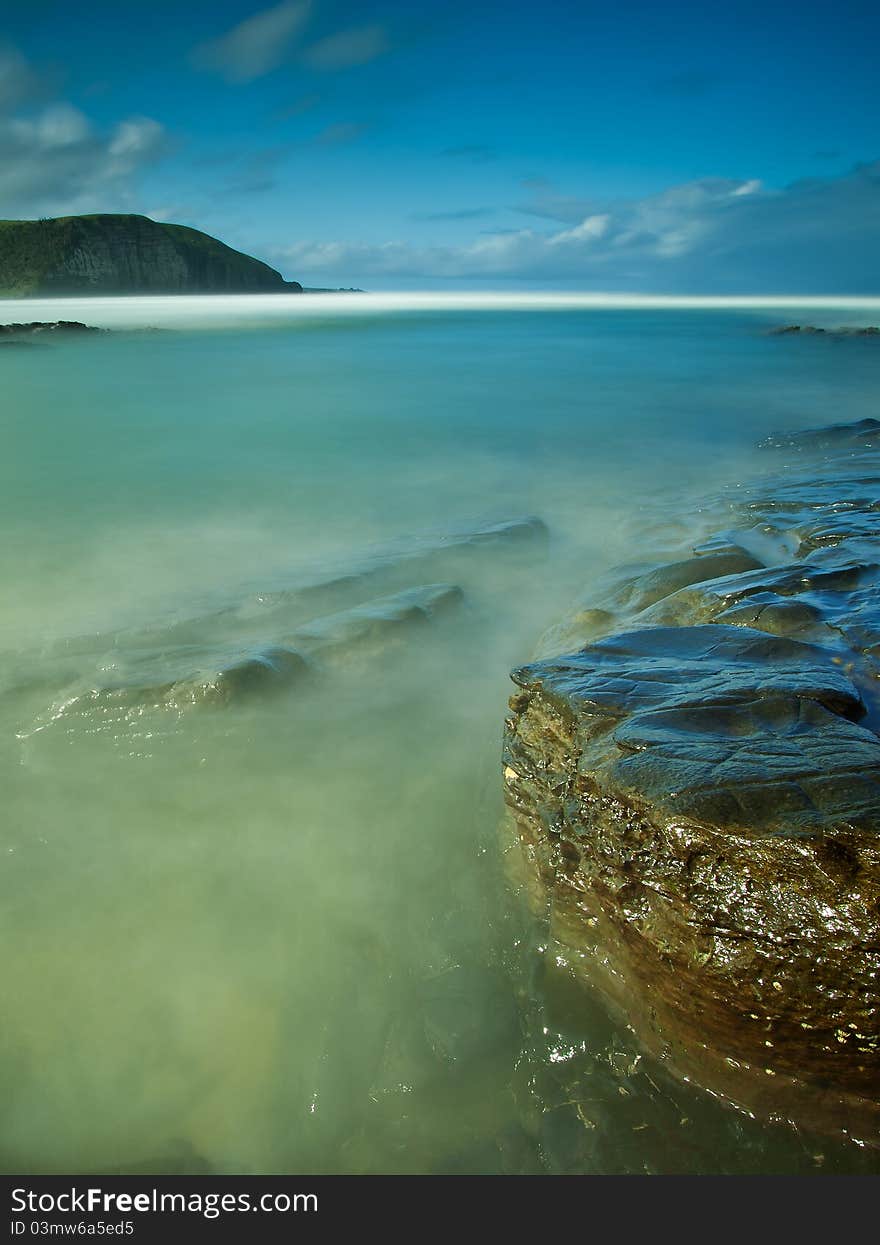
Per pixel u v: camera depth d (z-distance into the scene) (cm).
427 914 514
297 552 1245
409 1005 454
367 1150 392
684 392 2892
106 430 2278
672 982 400
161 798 612
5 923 499
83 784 623
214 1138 399
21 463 1873
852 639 588
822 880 363
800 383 3052
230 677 673
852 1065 364
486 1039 431
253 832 583
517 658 841
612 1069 414
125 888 530
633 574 894
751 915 373
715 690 492
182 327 5866
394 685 762
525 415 2498
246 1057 430
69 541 1293
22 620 959
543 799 506
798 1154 371
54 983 464
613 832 426
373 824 595
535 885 503
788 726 448
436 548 1069
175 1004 456
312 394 2919
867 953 352
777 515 1073
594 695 507
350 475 1789
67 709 670
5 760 638
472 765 662
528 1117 399
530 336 5456
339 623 801
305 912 516
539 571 1090
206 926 505
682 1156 378
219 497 1595
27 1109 407
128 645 803
